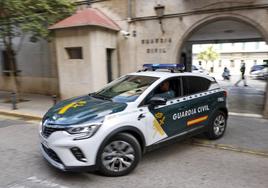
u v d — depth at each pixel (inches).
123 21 413.1
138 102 178.9
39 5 385.4
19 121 325.7
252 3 321.1
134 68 414.9
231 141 238.5
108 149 162.2
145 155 207.2
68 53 410.6
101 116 161.2
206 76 237.3
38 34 407.2
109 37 406.9
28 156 202.7
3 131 276.4
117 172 166.1
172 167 184.2
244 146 225.3
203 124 226.4
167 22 379.2
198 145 235.0
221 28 527.2
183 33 369.7
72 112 167.2
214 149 225.0
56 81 510.6
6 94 543.5
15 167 182.1
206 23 359.3
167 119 193.0
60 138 153.9
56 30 406.6
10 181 161.3
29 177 166.6
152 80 199.6
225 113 252.4
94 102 184.9
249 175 173.0
